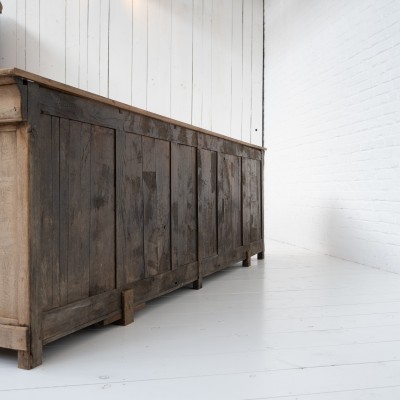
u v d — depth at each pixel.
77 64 5.45
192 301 2.57
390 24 3.41
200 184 2.89
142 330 2.02
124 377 1.50
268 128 5.99
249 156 3.80
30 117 1.54
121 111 2.07
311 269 3.61
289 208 5.28
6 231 1.58
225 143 3.30
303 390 1.41
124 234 2.10
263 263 3.92
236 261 3.51
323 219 4.48
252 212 3.87
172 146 2.55
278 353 1.74
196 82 5.97
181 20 5.88
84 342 1.86
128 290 2.11
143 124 2.25
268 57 6.01
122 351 1.75
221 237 3.24
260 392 1.40
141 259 2.25
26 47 5.32
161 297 2.67
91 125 1.88
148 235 2.31
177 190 2.61
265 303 2.52
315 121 4.62
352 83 3.93
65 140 1.73
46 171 1.63
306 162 4.84
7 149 1.57
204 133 2.94
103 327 2.07
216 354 1.72
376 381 1.48
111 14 5.54
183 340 1.89
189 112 5.95
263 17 6.21
